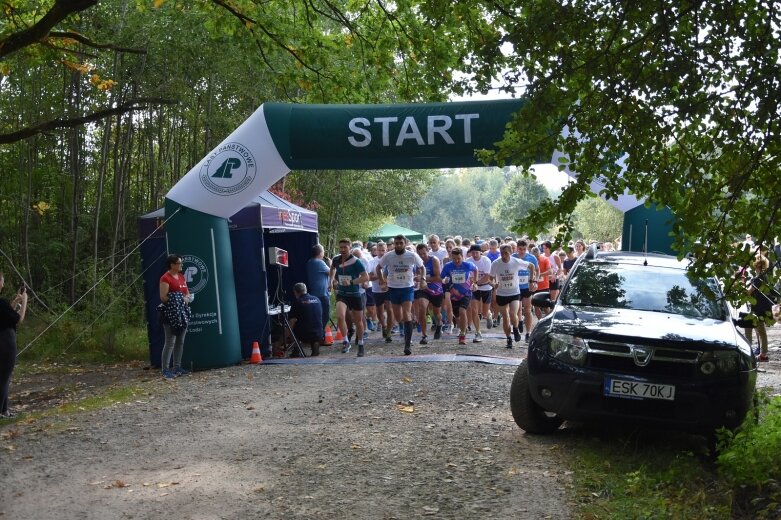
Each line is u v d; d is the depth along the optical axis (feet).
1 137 37.29
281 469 22.76
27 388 43.04
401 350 52.13
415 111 41.45
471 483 21.17
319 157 43.29
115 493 20.66
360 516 18.66
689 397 23.59
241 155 44.45
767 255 21.45
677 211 21.72
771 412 23.99
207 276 45.80
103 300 60.75
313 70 51.21
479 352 49.65
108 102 71.41
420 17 45.85
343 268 49.29
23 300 33.83
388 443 25.71
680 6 20.81
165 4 63.57
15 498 20.39
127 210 81.56
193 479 21.83
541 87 21.49
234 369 44.80
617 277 29.25
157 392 36.81
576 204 22.90
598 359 24.50
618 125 21.70
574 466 22.57
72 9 37.14
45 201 77.36
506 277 52.01
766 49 19.70
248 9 49.52
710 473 23.24
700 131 21.38
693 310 27.50
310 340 50.42
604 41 21.76
